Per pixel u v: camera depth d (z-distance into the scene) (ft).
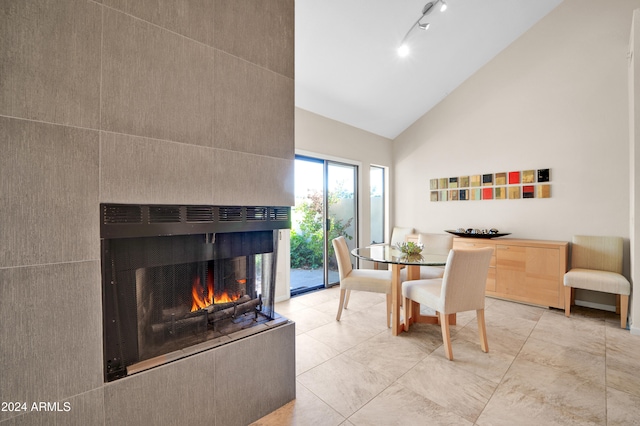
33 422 3.21
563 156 11.55
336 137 13.98
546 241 11.28
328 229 14.08
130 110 3.80
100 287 3.66
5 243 3.06
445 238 11.38
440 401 5.55
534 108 12.25
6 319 3.07
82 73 3.47
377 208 17.01
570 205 11.40
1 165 3.04
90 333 3.58
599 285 9.31
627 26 10.28
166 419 4.06
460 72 13.61
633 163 8.43
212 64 4.53
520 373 6.48
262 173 5.19
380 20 9.61
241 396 4.85
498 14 11.18
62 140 3.35
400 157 17.01
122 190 3.75
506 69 12.95
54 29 3.29
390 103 14.11
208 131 4.50
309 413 5.24
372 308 10.94
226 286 5.15
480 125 13.78
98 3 3.56
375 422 5.00
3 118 3.04
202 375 4.39
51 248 3.31
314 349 7.67
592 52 10.93
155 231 4.07
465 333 8.65
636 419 5.01
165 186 4.09
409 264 7.87
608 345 7.81
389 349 7.66
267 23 5.26
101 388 3.61
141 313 4.14
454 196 14.62
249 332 5.14
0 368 3.04
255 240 5.47
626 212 10.28
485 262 7.32
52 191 3.31
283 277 11.91
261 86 5.16
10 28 3.07
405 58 11.64
